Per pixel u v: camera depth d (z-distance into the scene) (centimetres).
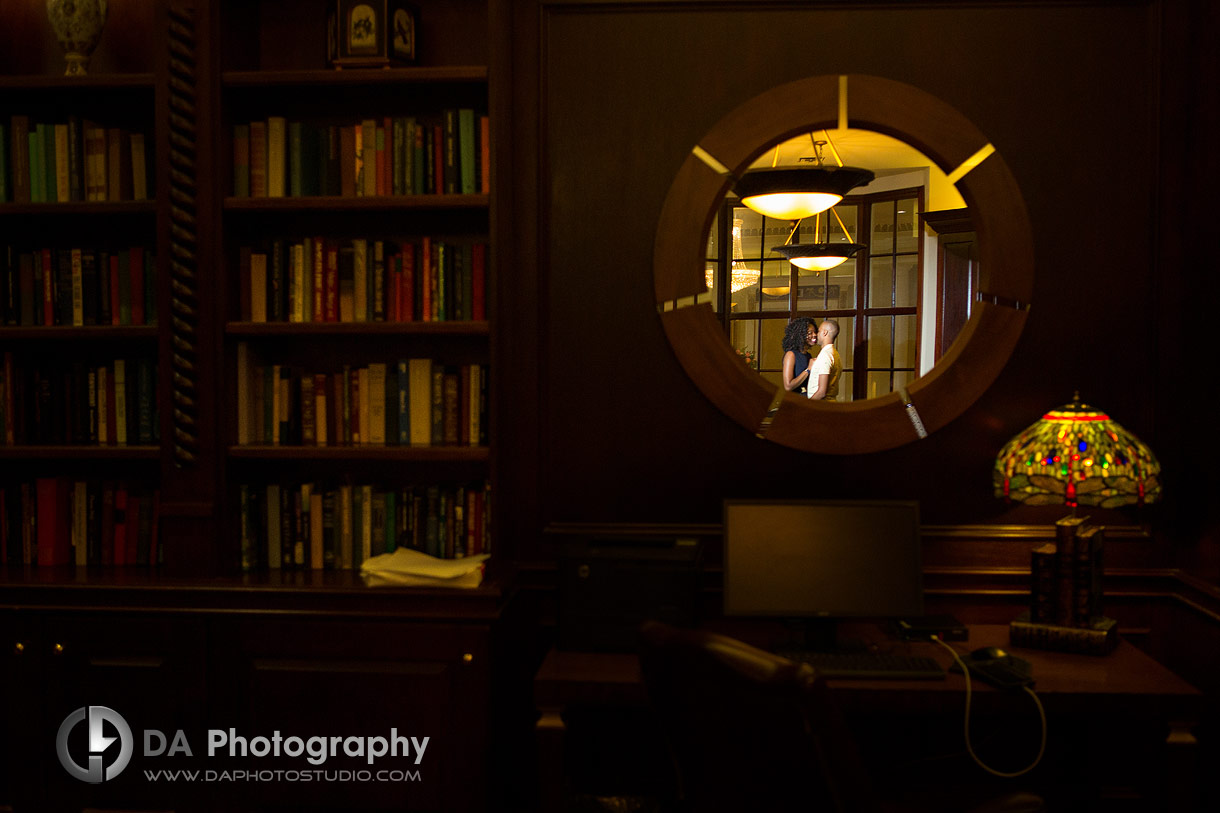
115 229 285
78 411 270
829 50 264
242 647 246
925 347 393
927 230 389
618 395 271
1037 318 262
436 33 276
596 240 271
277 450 254
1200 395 248
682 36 267
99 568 268
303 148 261
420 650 242
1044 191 260
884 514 235
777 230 460
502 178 259
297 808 254
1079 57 259
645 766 273
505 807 263
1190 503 253
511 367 271
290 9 278
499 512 253
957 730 268
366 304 261
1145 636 262
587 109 269
